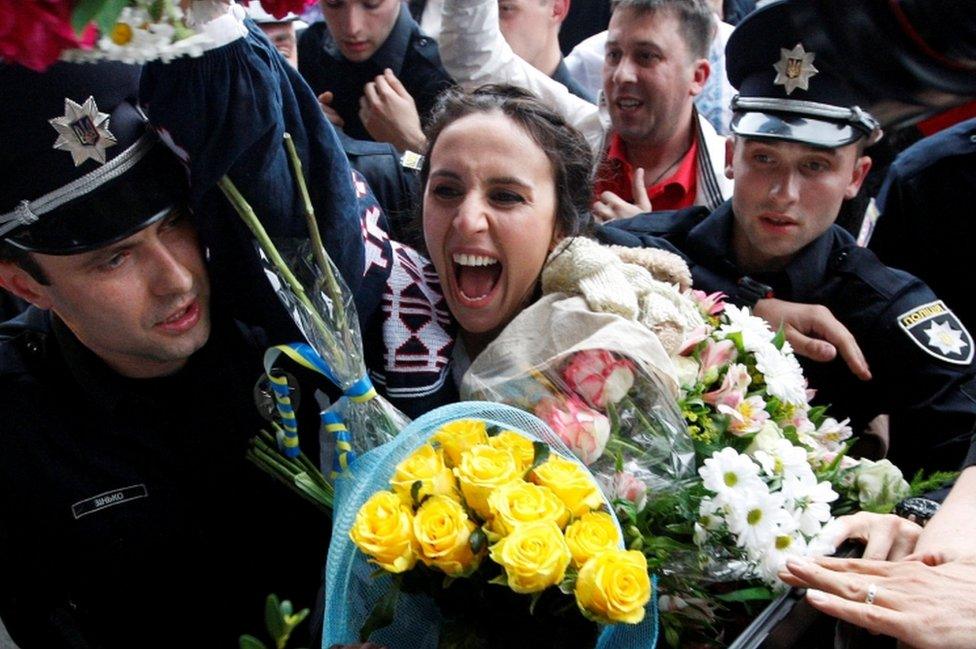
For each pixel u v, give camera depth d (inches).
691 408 53.7
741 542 47.0
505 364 51.9
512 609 42.1
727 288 74.6
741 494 47.3
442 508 41.0
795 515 49.3
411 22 102.4
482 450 42.8
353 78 102.4
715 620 49.6
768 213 70.7
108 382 55.2
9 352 56.6
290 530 58.9
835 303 73.4
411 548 40.7
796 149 69.0
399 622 45.6
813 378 73.4
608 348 49.7
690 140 101.7
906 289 72.9
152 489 56.2
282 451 53.5
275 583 59.1
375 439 50.8
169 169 50.9
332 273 51.5
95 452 55.5
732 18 135.4
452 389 59.1
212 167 49.6
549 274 55.2
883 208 87.0
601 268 54.1
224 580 58.3
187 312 53.5
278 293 53.6
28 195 47.7
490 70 97.1
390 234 71.8
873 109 65.6
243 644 37.4
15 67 46.5
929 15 53.6
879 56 59.8
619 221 83.3
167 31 40.2
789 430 56.7
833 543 50.7
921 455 71.6
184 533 56.8
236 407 57.7
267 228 52.9
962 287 84.0
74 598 56.4
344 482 47.7
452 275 57.2
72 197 47.9
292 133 53.6
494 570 41.5
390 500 41.9
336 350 50.4
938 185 83.3
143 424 56.2
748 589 48.5
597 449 48.2
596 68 126.1
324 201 54.9
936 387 70.2
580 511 42.4
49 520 55.2
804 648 48.3
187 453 56.9
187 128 48.8
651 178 101.0
